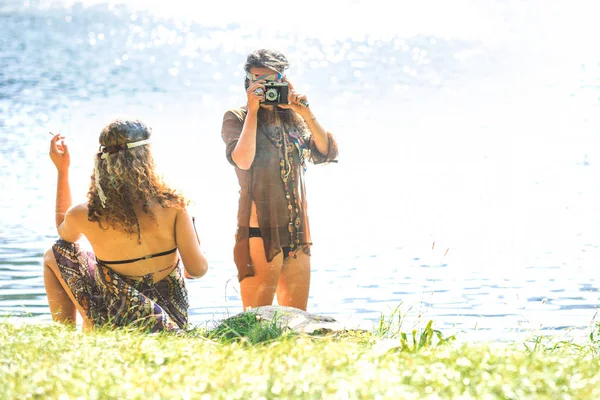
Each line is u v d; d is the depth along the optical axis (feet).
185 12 281.13
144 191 29.01
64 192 31.24
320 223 53.21
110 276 29.22
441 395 20.20
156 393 20.30
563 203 58.59
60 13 276.21
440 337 26.20
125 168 28.76
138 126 29.17
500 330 32.45
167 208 29.43
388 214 54.80
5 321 27.14
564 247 46.96
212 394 20.27
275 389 19.95
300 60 174.81
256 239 32.76
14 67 155.33
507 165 73.41
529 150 81.51
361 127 97.30
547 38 223.30
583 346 28.53
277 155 32.68
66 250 29.58
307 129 33.53
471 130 95.35
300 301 33.37
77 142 82.12
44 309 34.68
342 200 59.72
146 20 262.06
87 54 179.11
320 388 20.22
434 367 21.89
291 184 32.89
